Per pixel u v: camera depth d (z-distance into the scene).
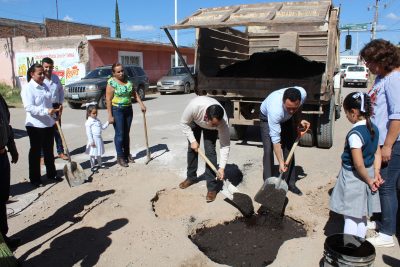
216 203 4.65
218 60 8.10
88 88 13.71
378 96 3.37
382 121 3.37
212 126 4.21
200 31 7.02
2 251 3.17
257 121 6.93
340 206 3.31
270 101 4.20
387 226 3.51
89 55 19.34
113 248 3.64
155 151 7.09
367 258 2.77
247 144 7.57
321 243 3.69
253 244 3.90
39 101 5.17
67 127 10.00
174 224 4.12
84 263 3.41
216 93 7.00
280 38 9.57
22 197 4.91
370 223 3.91
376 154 3.19
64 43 19.39
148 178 5.50
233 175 5.64
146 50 23.89
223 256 3.69
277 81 6.48
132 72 16.22
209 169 4.59
